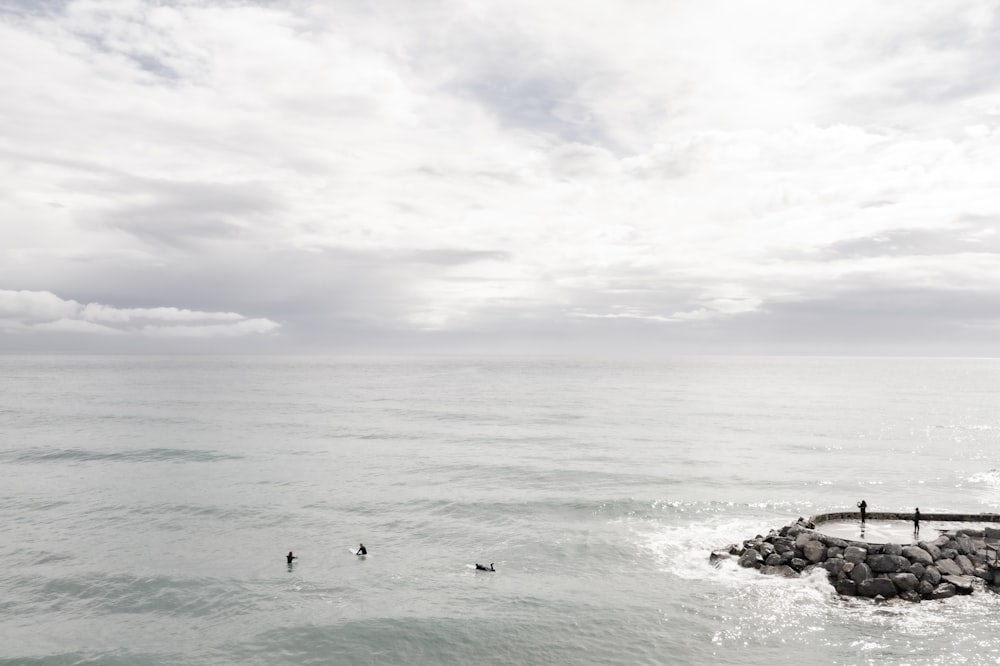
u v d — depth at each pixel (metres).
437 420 105.38
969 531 35.25
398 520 44.91
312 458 69.38
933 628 27.89
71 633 28.36
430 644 27.19
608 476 59.22
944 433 90.94
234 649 26.88
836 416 113.19
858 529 36.59
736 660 25.77
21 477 59.75
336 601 31.36
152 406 128.62
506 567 35.91
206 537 41.22
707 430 92.75
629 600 31.22
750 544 36.88
